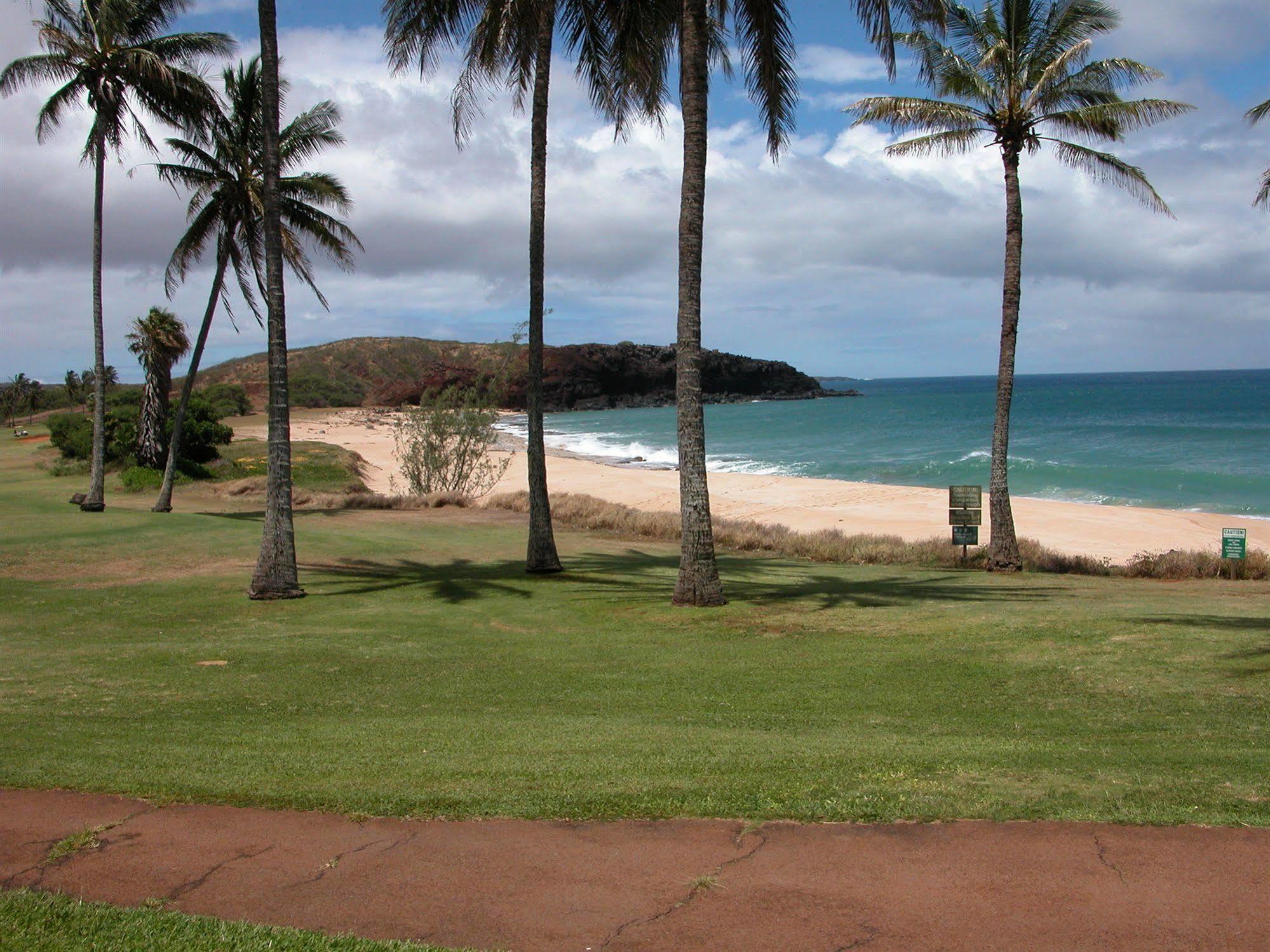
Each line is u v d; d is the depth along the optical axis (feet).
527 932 12.10
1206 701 25.62
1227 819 15.40
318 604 47.93
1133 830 15.08
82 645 38.14
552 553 58.65
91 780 18.83
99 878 13.98
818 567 63.05
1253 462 170.71
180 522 77.56
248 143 82.89
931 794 17.06
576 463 190.80
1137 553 71.82
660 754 20.92
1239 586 53.52
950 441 246.47
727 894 13.10
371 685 30.83
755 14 47.37
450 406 115.34
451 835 15.56
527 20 53.57
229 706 27.76
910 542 75.77
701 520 46.19
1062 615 39.55
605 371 606.14
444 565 61.93
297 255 84.58
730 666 33.06
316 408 499.51
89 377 440.04
